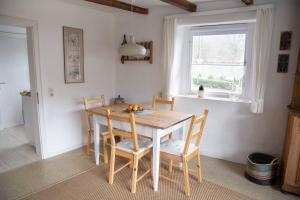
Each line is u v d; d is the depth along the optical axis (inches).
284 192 93.2
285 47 101.0
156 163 92.0
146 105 140.6
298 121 86.0
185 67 138.9
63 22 125.5
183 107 134.4
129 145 97.0
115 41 159.9
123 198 89.4
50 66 121.9
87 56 142.3
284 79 103.0
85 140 147.9
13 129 180.1
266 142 111.3
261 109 107.2
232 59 122.6
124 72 159.3
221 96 128.7
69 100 134.6
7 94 181.8
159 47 139.6
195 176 106.4
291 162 89.7
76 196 90.4
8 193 91.7
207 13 118.4
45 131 123.9
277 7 101.1
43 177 104.8
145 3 127.6
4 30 173.2
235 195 91.9
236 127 118.6
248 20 109.0
